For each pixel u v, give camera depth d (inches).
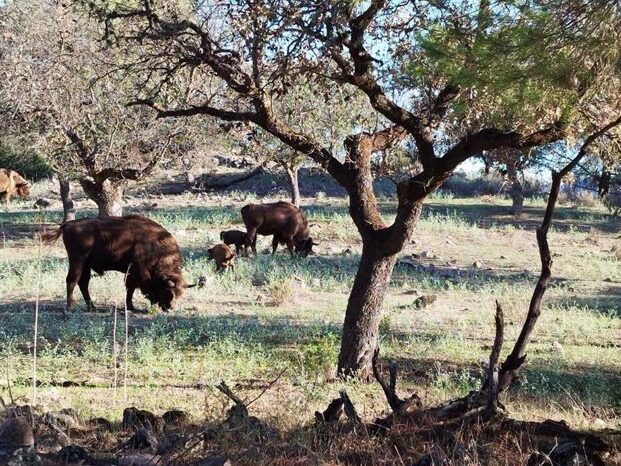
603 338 1192.2
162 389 836.0
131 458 469.7
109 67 1510.8
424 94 882.8
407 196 868.0
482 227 2506.2
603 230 2511.1
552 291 1616.6
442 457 465.1
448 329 1225.4
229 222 2412.6
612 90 595.5
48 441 519.8
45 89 1584.6
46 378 872.9
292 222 1972.2
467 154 820.0
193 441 492.1
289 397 759.1
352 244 2175.2
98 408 724.7
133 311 1344.7
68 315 1274.6
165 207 2696.9
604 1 542.0
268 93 856.3
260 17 716.7
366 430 529.3
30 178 3102.9
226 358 1000.9
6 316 1251.8
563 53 556.1
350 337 896.3
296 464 483.8
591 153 787.4
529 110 651.5
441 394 808.3
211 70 957.2
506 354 1049.5
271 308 1380.4
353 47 780.0
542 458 473.7
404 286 1631.4
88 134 1657.2
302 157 1713.8
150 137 1644.9
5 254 1907.0
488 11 566.3
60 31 1541.6
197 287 1550.2
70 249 1320.1
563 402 782.5
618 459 510.0
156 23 869.8
